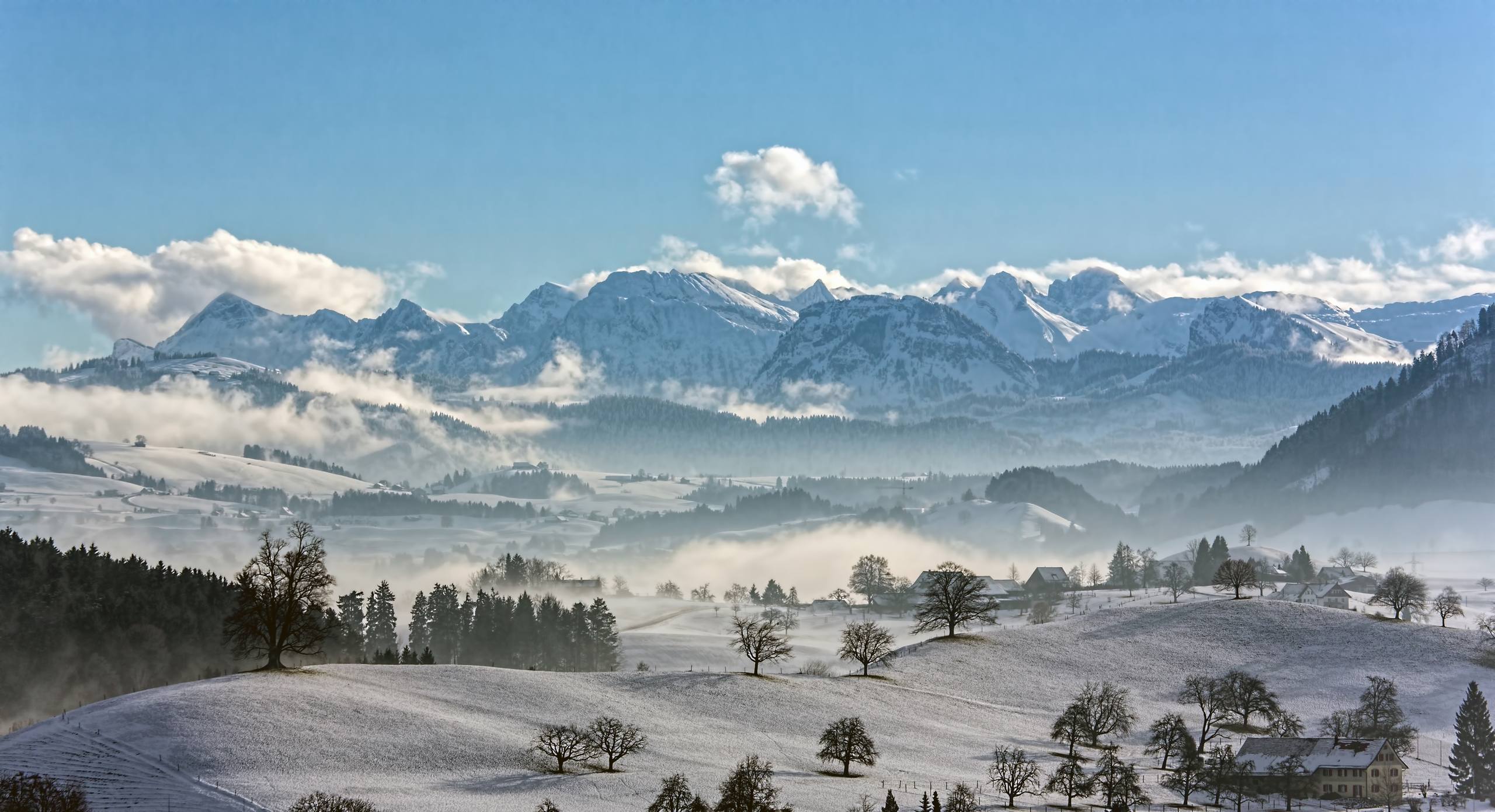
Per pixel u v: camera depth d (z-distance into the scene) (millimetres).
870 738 167375
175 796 129375
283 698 160375
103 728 148500
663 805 131125
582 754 154250
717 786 145625
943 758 170750
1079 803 153625
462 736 157000
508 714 170125
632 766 153000
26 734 149250
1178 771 169625
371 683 175625
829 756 160125
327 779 138625
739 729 175750
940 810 142250
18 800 119938
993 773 160125
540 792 140250
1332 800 165500
